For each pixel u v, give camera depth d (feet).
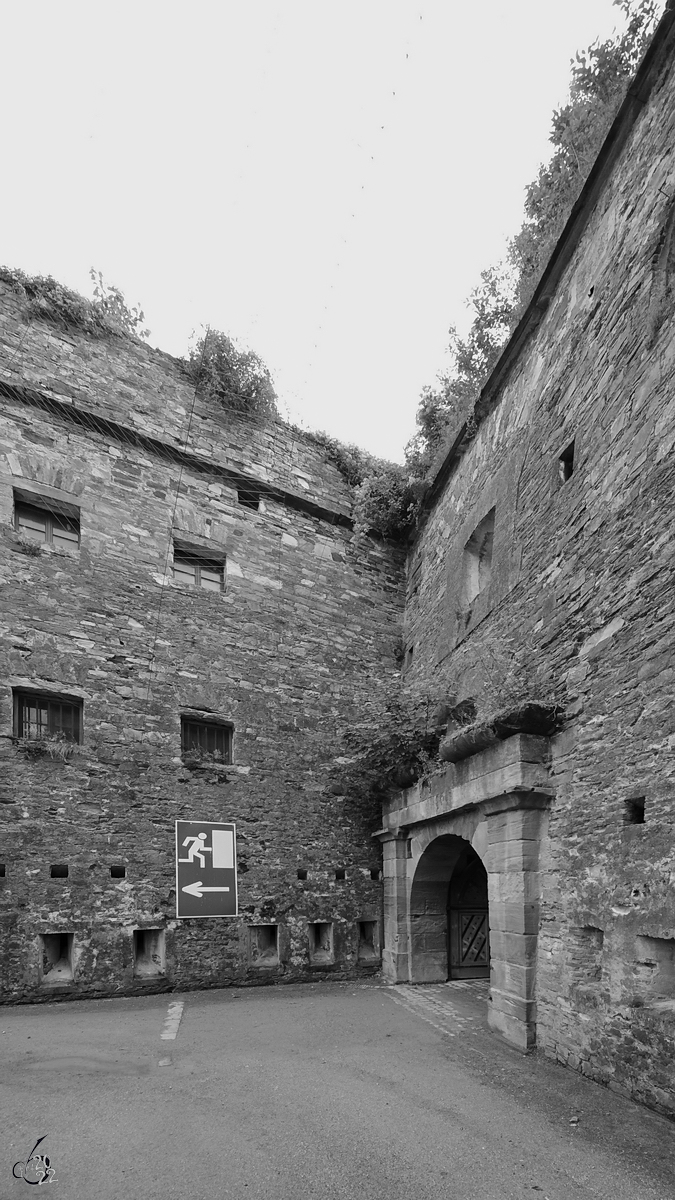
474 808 22.33
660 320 17.29
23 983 23.35
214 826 28.43
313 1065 16.66
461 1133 12.59
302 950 29.32
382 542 38.65
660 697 14.90
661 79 18.43
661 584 15.48
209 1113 13.41
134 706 27.76
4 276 28.81
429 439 36.91
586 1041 15.93
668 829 14.07
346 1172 11.07
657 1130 12.73
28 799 24.62
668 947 14.24
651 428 16.80
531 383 25.31
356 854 31.65
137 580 29.25
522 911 18.54
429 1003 24.04
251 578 32.73
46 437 28.32
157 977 25.88
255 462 34.37
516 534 24.61
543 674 20.58
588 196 21.58
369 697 31.14
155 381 32.09
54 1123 12.80
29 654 25.76
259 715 31.07
